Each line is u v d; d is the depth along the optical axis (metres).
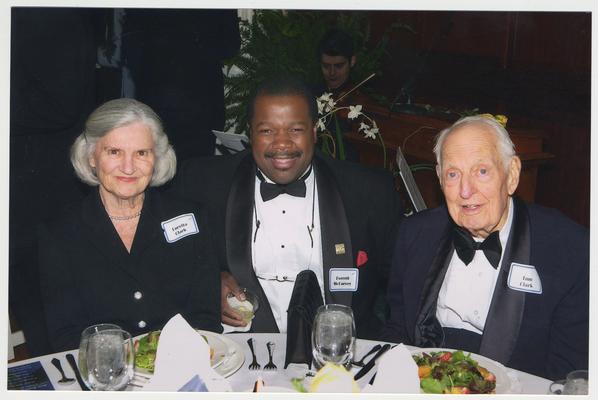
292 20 4.92
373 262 2.62
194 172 2.63
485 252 2.18
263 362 1.86
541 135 4.04
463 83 5.46
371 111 4.40
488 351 2.11
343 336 1.73
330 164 2.63
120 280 2.27
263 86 2.46
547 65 4.87
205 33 3.55
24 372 1.81
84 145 2.27
